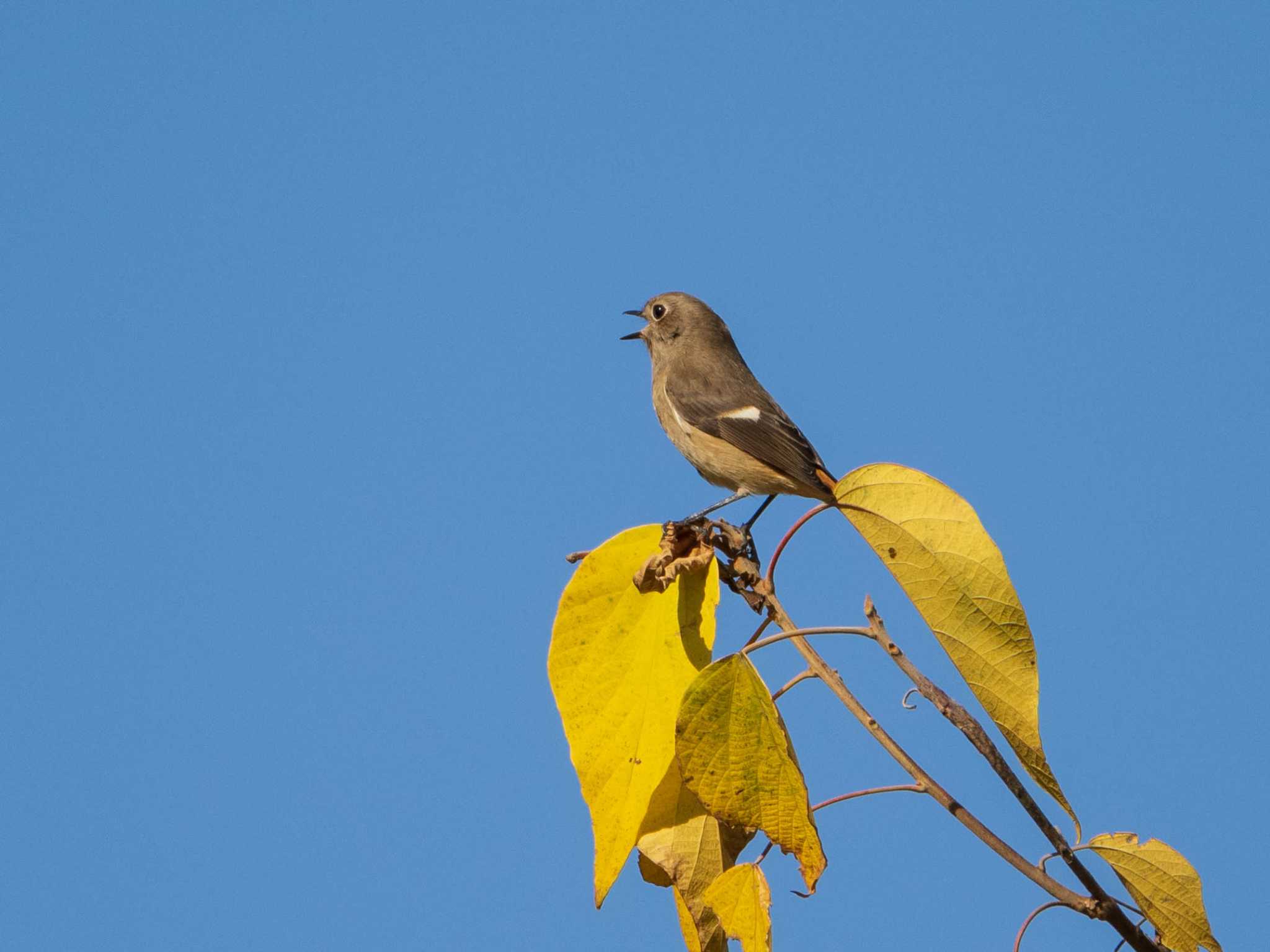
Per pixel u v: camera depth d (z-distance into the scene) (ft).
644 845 24.40
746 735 22.47
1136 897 22.40
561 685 25.26
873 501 22.93
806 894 22.44
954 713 21.29
